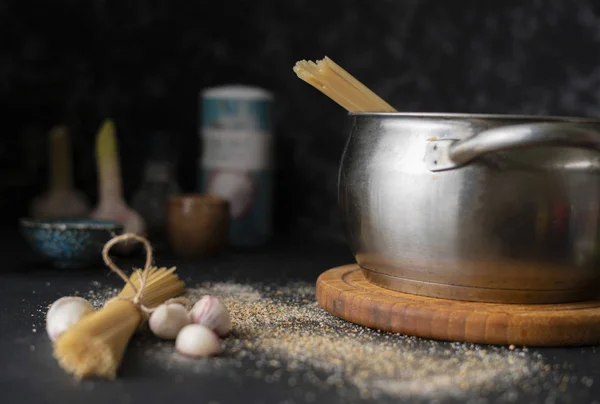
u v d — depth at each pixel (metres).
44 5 1.20
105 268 0.99
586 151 0.70
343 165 0.78
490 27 1.13
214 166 1.13
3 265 0.99
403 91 1.16
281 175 1.21
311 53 1.19
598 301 0.75
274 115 1.20
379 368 0.66
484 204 0.70
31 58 1.21
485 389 0.63
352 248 0.78
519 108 1.13
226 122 1.13
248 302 0.83
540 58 1.12
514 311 0.71
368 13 1.16
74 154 1.22
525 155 0.69
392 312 0.72
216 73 1.22
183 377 0.64
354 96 0.78
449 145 0.70
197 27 1.21
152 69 1.22
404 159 0.72
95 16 1.21
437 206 0.70
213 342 0.68
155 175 1.13
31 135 1.21
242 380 0.64
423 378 0.64
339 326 0.75
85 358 0.63
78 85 1.22
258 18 1.20
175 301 0.73
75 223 1.03
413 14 1.15
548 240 0.70
